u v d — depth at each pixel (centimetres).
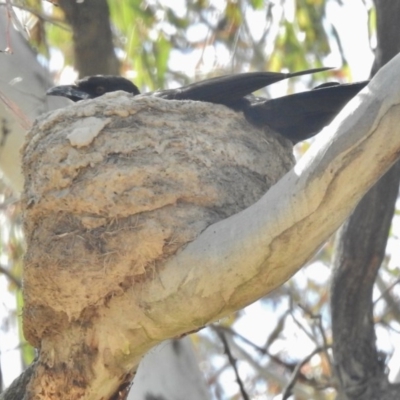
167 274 999
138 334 1038
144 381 1408
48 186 1067
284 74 1210
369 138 915
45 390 1087
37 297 1066
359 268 1398
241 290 973
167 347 1436
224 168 1114
